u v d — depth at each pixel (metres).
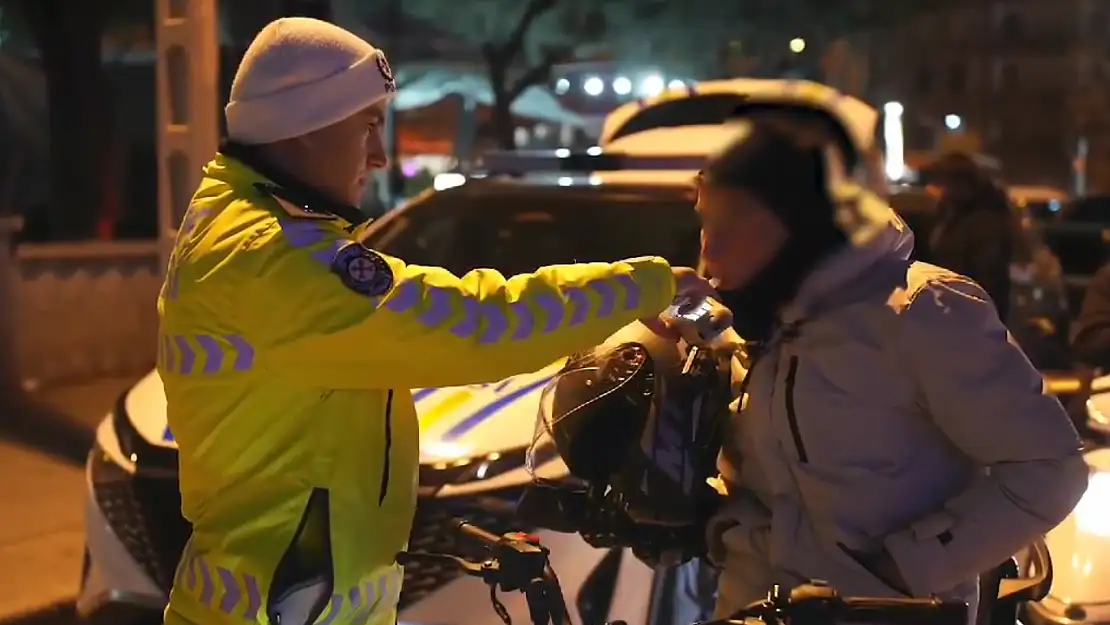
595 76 18.86
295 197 1.98
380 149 2.12
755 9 21.33
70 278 9.38
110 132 13.95
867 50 23.94
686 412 2.32
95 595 3.85
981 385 1.98
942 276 2.04
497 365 1.92
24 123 16.06
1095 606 3.29
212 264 1.93
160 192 7.48
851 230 2.05
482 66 19.06
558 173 5.02
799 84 2.22
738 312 2.17
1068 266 8.27
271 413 1.97
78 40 13.52
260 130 2.00
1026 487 2.00
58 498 6.53
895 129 6.21
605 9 19.88
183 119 7.39
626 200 4.78
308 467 1.98
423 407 3.50
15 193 15.84
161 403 3.98
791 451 2.15
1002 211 5.49
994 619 2.41
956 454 2.12
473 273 1.94
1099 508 3.52
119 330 9.71
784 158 2.04
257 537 1.99
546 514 2.46
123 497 3.76
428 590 3.20
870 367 2.04
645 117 5.21
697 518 2.36
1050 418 1.99
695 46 21.00
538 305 1.91
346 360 1.90
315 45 1.99
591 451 2.33
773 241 2.06
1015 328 5.24
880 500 2.09
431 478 3.26
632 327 2.43
